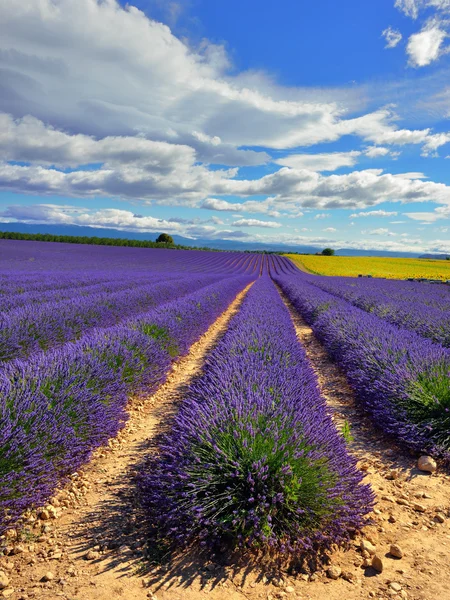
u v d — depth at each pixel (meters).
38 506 2.52
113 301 9.84
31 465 2.44
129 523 2.42
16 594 1.82
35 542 2.25
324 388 5.65
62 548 2.19
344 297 16.12
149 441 3.72
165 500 2.33
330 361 7.29
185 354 7.44
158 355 5.49
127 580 1.94
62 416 2.95
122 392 4.23
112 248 55.00
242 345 5.43
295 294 17.91
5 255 34.38
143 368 4.96
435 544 2.27
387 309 11.16
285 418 2.90
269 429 2.70
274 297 14.10
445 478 3.10
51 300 9.93
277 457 2.47
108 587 1.88
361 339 6.25
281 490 2.33
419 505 2.66
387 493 2.87
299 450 2.50
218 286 17.14
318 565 2.09
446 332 7.51
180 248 76.31
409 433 3.56
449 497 2.81
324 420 3.35
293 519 2.21
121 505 2.62
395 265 52.38
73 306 8.23
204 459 2.51
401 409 3.81
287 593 1.88
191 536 2.27
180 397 5.09
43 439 2.68
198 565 2.06
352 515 2.32
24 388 3.07
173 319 7.39
